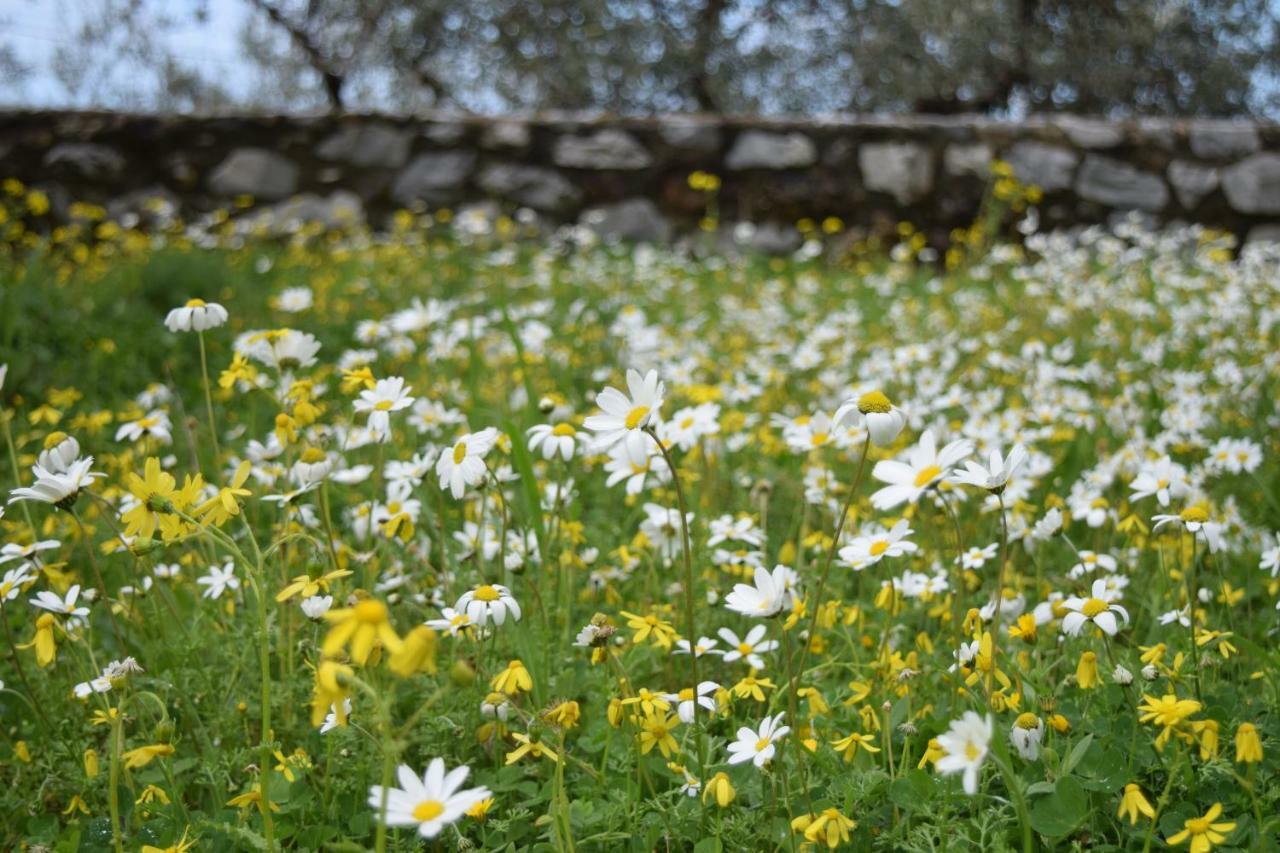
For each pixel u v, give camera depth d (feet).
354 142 29.94
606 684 6.99
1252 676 6.80
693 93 59.06
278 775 6.05
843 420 5.41
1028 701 5.93
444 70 57.06
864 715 6.24
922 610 8.34
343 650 5.86
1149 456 10.47
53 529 9.87
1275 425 12.39
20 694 7.02
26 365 16.25
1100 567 8.32
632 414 5.36
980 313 19.25
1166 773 5.71
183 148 30.17
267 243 28.76
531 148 29.76
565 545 8.69
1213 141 28.19
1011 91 61.26
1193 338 17.29
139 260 22.27
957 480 5.13
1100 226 28.14
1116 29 58.65
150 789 5.87
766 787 5.82
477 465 6.52
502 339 16.20
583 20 55.16
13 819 6.48
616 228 29.22
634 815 5.71
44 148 29.99
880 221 28.89
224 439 13.94
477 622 5.91
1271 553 7.41
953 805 5.53
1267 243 25.68
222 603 8.08
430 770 4.23
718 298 22.97
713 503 10.88
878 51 57.21
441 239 28.17
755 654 6.97
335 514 11.18
